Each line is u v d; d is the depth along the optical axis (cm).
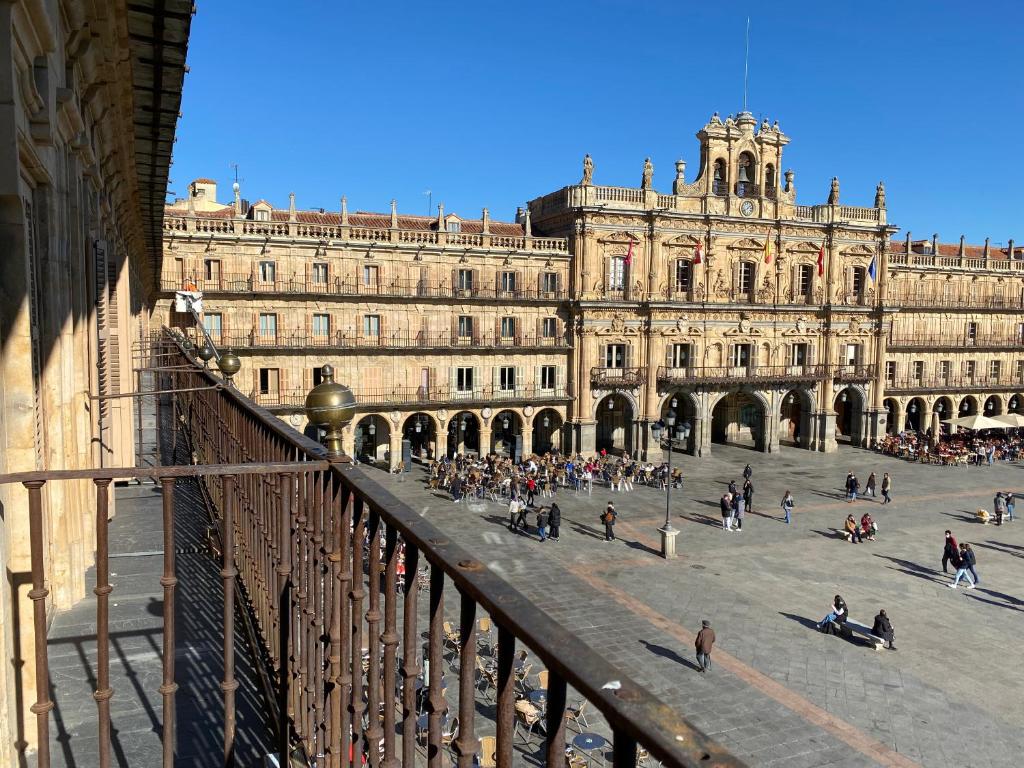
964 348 8725
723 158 7300
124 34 1073
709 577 3638
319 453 613
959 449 7262
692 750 231
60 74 877
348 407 604
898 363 8475
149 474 532
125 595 1036
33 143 747
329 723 630
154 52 1180
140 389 2783
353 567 555
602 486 5756
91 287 1293
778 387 7462
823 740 2159
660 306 7006
